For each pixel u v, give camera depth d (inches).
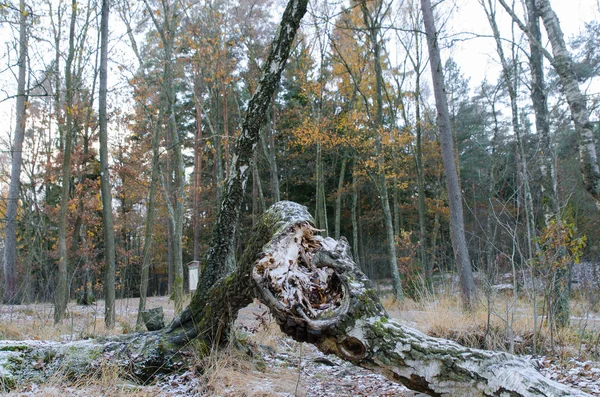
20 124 725.3
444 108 392.2
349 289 135.7
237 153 235.0
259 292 147.6
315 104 799.1
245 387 177.3
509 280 340.5
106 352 193.5
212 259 221.5
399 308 394.9
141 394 165.0
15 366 178.1
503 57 377.4
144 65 465.7
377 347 128.6
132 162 673.6
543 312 258.1
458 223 371.6
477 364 115.3
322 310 134.8
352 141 696.4
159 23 493.7
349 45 728.3
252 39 676.7
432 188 1024.2
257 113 234.8
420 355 122.4
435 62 397.1
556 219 260.5
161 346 201.0
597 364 207.6
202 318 211.0
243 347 223.1
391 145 655.1
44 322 320.5
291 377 205.3
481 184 700.7
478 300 290.8
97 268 639.1
